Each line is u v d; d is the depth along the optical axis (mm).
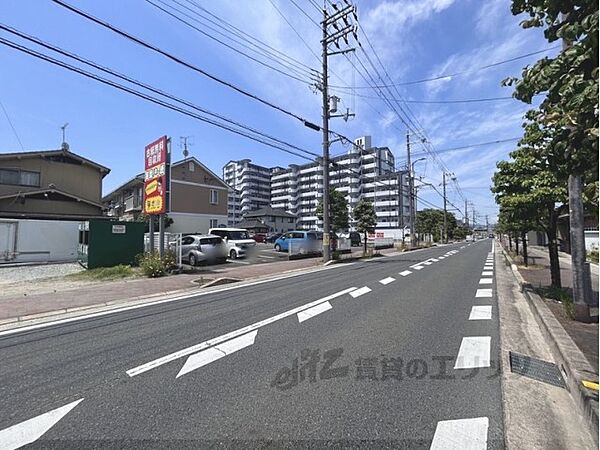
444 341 4773
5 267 14523
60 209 21938
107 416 2875
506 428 2689
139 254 13680
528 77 2553
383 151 76188
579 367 3434
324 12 16000
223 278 11055
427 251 29312
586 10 2295
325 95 18141
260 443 2488
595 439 2549
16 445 2494
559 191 7172
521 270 13656
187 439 2539
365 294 8406
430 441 2500
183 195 30719
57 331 5461
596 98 2041
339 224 24438
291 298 7980
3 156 20203
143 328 5574
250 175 98875
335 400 3109
